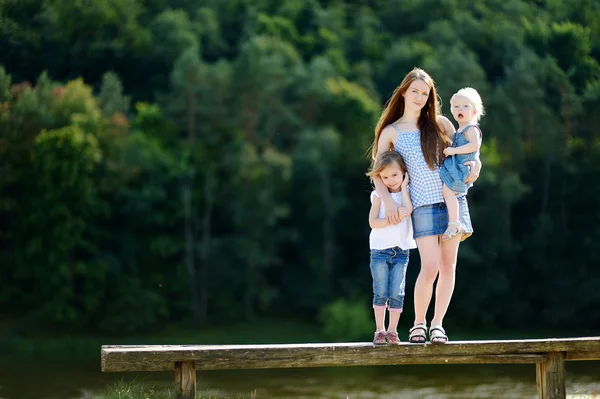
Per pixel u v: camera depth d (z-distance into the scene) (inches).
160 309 1872.5
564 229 2039.9
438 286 307.6
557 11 2632.9
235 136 2102.6
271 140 2132.1
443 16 2667.3
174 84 2127.2
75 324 1823.3
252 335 1823.3
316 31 2566.4
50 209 1849.2
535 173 2094.0
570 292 1973.4
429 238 295.6
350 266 2078.0
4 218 1939.0
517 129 2086.6
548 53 2375.7
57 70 2390.5
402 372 967.6
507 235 1982.0
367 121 2139.5
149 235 2000.5
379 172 296.8
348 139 2117.4
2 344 1621.6
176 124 2121.1
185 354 281.1
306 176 2043.6
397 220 294.0
